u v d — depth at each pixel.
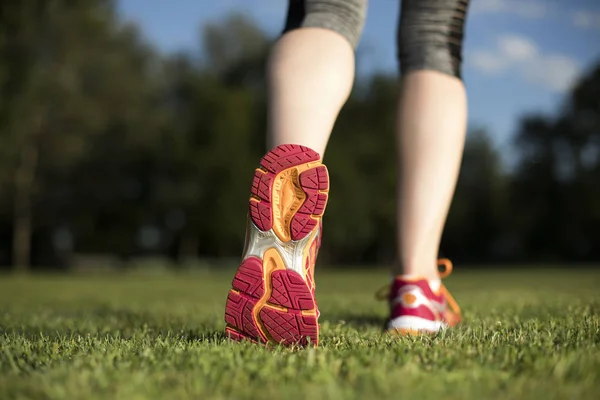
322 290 8.96
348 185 34.34
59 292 8.88
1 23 21.34
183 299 6.62
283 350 1.66
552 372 1.29
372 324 3.03
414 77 2.45
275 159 1.77
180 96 36.66
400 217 2.42
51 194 33.53
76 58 28.41
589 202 41.78
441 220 2.43
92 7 28.23
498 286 9.26
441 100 2.41
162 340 1.93
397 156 2.45
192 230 36.16
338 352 1.56
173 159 34.19
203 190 34.47
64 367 1.36
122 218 36.97
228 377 1.25
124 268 35.25
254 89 37.34
